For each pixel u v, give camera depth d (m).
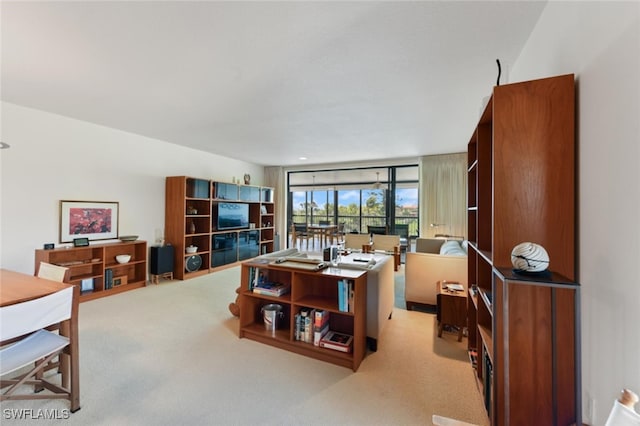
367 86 2.56
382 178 6.69
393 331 2.89
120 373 2.07
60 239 3.57
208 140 4.71
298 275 2.50
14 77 2.44
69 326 1.69
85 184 3.82
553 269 1.26
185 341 2.59
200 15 1.61
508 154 1.33
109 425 1.58
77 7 1.54
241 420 1.63
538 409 1.28
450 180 5.60
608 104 1.01
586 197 1.16
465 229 5.50
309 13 1.59
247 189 6.28
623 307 0.94
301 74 2.34
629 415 0.72
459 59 2.09
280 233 7.36
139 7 1.54
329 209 7.30
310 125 3.77
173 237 4.83
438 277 3.38
